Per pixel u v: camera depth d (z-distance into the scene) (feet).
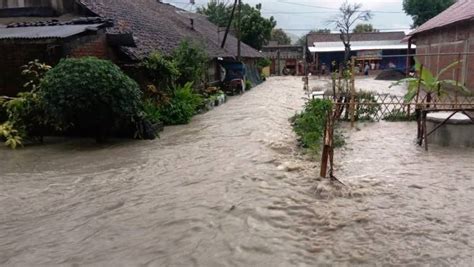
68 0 49.96
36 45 38.24
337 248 15.88
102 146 34.37
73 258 15.34
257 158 28.94
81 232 17.52
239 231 17.25
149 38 55.93
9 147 33.91
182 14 114.11
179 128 43.60
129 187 23.34
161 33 64.69
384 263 14.76
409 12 155.43
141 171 26.58
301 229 17.54
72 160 29.66
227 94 81.87
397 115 45.50
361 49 153.89
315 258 15.15
